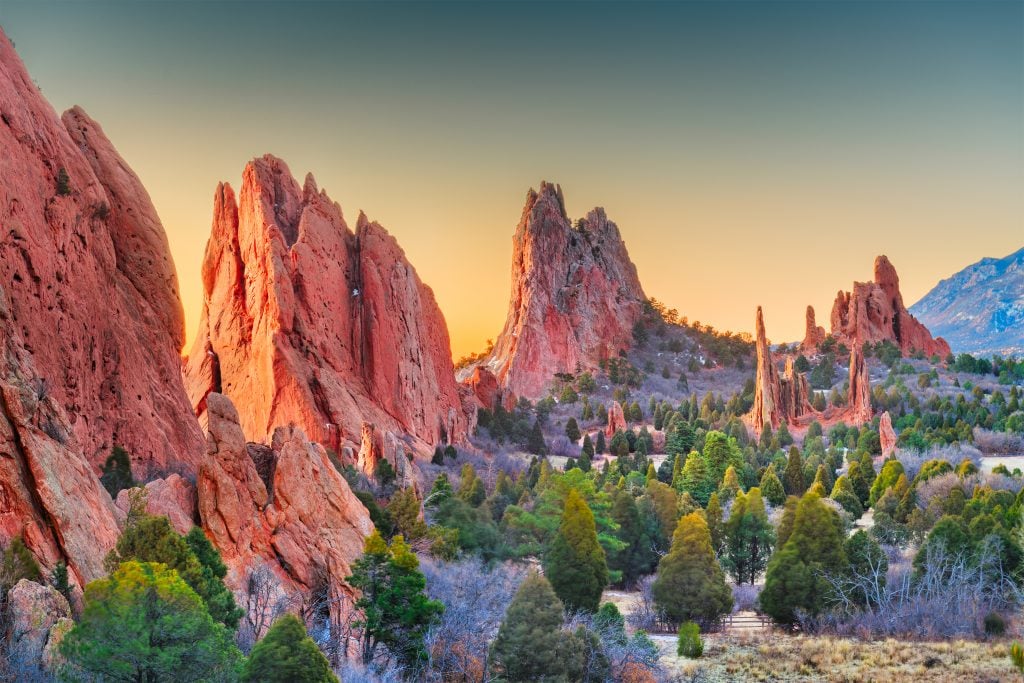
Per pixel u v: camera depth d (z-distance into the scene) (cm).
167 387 8481
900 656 6731
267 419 13162
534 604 5572
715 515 10069
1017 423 16975
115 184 8625
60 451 4538
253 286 14162
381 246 16012
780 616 7794
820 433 19588
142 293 8569
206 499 5303
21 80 7400
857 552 8125
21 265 6719
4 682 3316
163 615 3522
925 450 15350
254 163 15150
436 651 5466
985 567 7750
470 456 15625
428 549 7512
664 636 7656
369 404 14562
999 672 6294
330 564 5509
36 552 4097
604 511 10025
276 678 3800
